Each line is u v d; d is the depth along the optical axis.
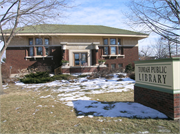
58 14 9.97
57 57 19.30
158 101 4.75
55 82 13.07
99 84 11.45
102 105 5.89
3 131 3.88
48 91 9.36
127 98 7.03
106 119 4.40
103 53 20.59
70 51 18.50
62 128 3.92
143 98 5.55
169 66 4.30
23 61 18.67
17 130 3.92
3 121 4.57
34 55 18.61
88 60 18.86
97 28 22.52
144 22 7.33
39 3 9.57
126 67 19.55
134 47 21.61
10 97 7.76
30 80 12.97
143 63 5.57
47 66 19.14
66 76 14.81
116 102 6.29
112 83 11.66
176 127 3.64
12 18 9.55
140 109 5.04
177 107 4.14
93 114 4.91
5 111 5.52
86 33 18.94
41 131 3.80
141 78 5.72
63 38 19.42
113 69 17.91
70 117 4.75
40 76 13.98
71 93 8.50
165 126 3.73
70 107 5.84
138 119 4.28
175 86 4.18
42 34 17.20
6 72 15.22
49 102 6.67
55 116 4.89
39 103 6.54
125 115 4.64
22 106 6.12
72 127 3.95
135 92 6.10
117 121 4.21
